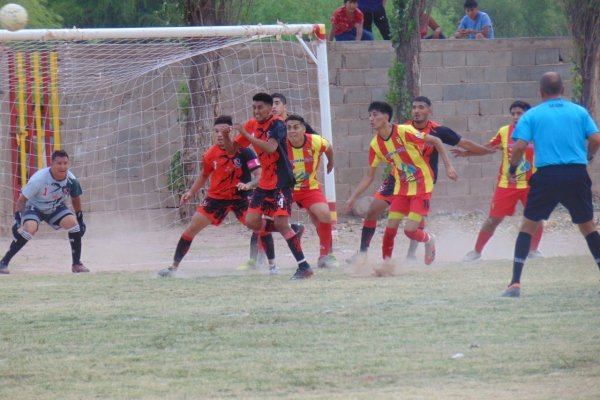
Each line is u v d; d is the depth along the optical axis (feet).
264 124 112.37
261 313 85.40
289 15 304.50
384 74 203.92
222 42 173.37
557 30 330.75
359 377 62.95
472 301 88.74
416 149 118.01
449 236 175.52
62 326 81.71
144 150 192.85
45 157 184.55
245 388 61.05
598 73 209.15
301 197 126.93
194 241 174.50
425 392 58.95
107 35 147.13
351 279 108.78
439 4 337.93
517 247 90.74
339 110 202.39
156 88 192.54
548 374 62.44
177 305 91.40
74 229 129.08
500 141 126.62
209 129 193.77
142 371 65.82
